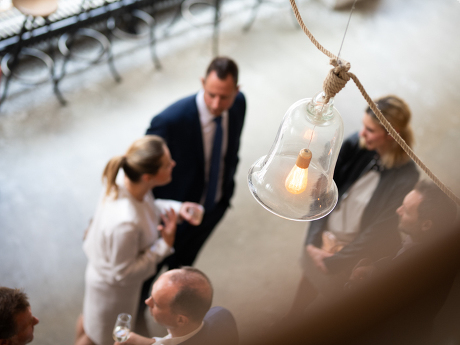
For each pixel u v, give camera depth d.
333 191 1.44
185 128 2.87
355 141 2.56
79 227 3.82
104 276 2.53
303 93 5.14
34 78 4.72
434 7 6.44
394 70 5.56
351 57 5.62
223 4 5.93
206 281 1.94
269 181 1.38
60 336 3.24
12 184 3.97
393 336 1.22
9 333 1.74
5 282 3.44
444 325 1.71
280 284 3.73
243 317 3.49
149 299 1.94
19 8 3.84
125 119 4.61
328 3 6.16
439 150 4.85
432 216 1.93
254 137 4.66
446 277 1.38
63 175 4.10
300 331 1.14
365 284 1.27
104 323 2.66
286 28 5.82
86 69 4.93
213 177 3.10
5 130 4.32
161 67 5.12
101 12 4.91
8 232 3.69
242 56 5.40
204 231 3.33
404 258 1.43
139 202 2.51
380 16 6.20
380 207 2.39
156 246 2.65
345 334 1.15
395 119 2.42
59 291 3.46
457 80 5.57
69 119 4.51
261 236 4.01
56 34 4.79
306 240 2.70
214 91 2.72
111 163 2.38
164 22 5.57
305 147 1.34
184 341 1.91
